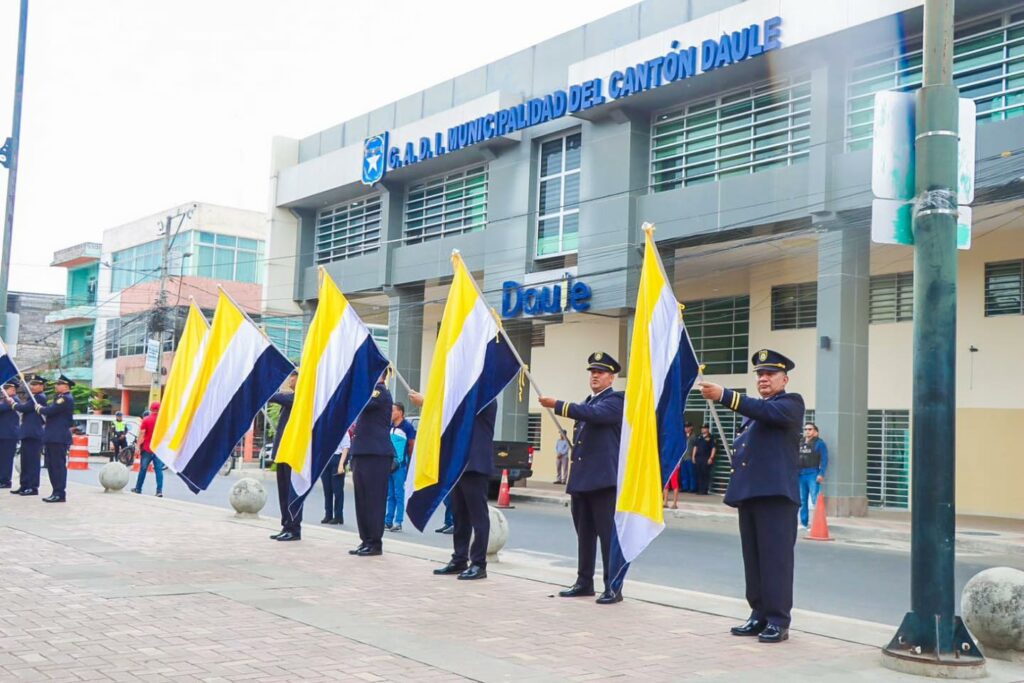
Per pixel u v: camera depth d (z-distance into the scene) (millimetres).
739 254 23094
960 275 21812
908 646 6559
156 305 43719
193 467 12430
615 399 9094
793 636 7641
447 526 15852
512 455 23344
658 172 23109
